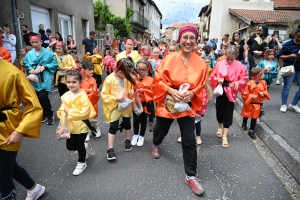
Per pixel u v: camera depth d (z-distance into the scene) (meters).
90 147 3.70
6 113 1.82
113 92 3.17
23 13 8.02
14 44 6.89
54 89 7.64
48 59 4.51
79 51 12.63
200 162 3.25
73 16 11.90
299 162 2.83
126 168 3.09
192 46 2.56
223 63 3.69
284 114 4.95
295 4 20.45
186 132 2.60
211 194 2.58
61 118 2.85
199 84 2.59
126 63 3.08
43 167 3.09
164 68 2.61
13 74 1.80
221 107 3.76
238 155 3.46
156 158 3.34
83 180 2.82
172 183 2.77
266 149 3.67
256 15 16.95
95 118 3.92
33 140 3.90
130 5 27.59
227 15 19.52
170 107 2.61
